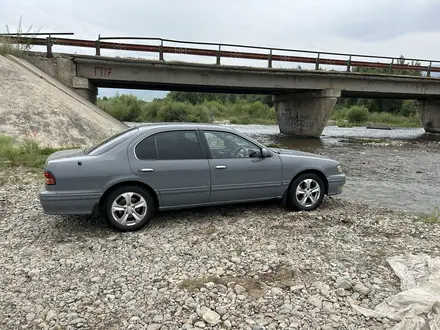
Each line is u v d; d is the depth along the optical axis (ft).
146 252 14.52
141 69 71.51
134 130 17.40
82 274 12.62
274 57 76.43
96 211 16.28
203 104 214.48
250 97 290.56
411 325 9.51
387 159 51.62
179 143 17.62
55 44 65.00
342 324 9.85
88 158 16.01
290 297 11.18
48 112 44.68
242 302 10.87
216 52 72.28
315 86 85.61
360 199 26.45
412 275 12.41
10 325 9.69
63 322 9.85
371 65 85.20
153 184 16.83
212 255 14.26
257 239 16.01
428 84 95.09
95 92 81.41
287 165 19.83
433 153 59.93
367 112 190.49
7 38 62.49
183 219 18.78
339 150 62.85
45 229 17.03
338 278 12.34
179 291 11.47
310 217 19.48
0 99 43.52
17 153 31.35
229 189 18.49
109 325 9.75
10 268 12.99
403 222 19.42
